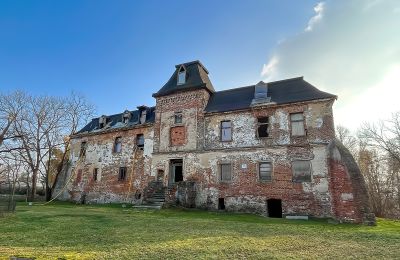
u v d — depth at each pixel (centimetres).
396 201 3459
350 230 1192
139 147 2708
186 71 2586
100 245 785
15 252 682
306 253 740
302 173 1869
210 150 2211
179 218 1502
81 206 2350
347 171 1683
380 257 708
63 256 641
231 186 2061
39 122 3306
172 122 2447
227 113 2236
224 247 777
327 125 1872
